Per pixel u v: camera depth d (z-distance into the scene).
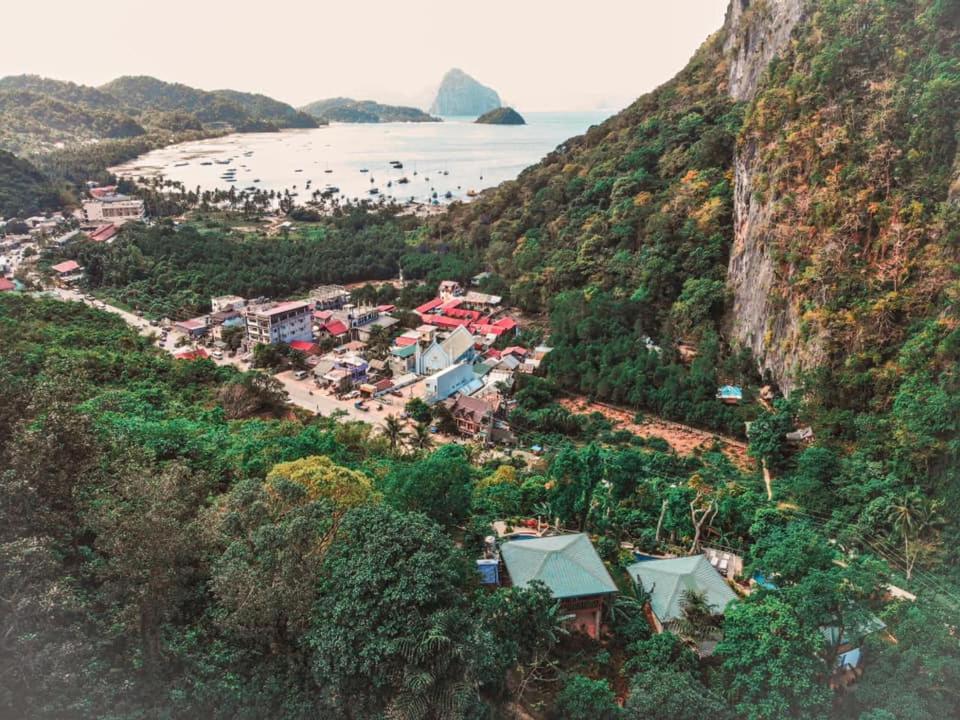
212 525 39.94
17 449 38.41
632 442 99.88
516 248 184.38
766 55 156.75
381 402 117.12
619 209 161.25
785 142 113.75
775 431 89.94
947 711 40.19
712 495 73.12
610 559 59.44
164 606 36.28
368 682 33.78
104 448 51.53
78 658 33.16
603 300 136.00
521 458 94.38
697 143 161.88
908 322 86.62
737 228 134.25
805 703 39.56
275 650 37.09
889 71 107.94
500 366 130.75
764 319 112.88
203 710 34.47
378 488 60.12
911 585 59.75
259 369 129.12
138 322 153.12
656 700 38.56
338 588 35.81
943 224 88.06
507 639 41.12
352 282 195.25
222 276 174.38
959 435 70.81
